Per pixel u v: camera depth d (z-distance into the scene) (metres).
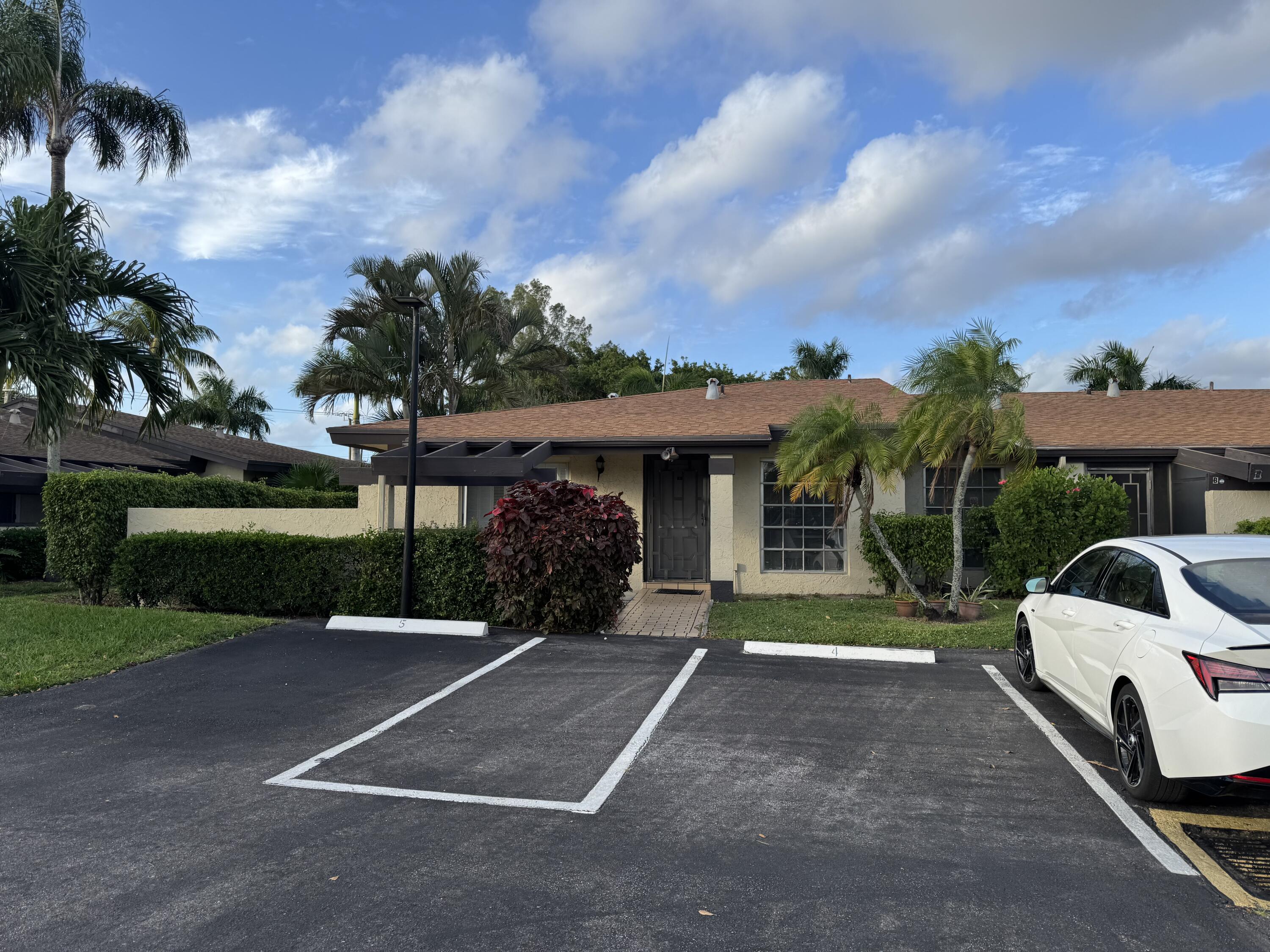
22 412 20.92
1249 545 5.44
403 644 9.56
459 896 3.71
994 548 13.31
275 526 13.30
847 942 3.36
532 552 10.15
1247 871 4.04
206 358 25.23
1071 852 4.23
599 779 5.27
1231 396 18.03
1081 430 15.38
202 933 3.38
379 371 26.00
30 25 16.91
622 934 3.40
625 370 37.75
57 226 12.52
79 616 10.44
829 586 14.62
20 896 3.68
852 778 5.31
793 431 11.92
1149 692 4.73
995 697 7.30
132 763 5.51
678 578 15.62
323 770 5.39
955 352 11.03
